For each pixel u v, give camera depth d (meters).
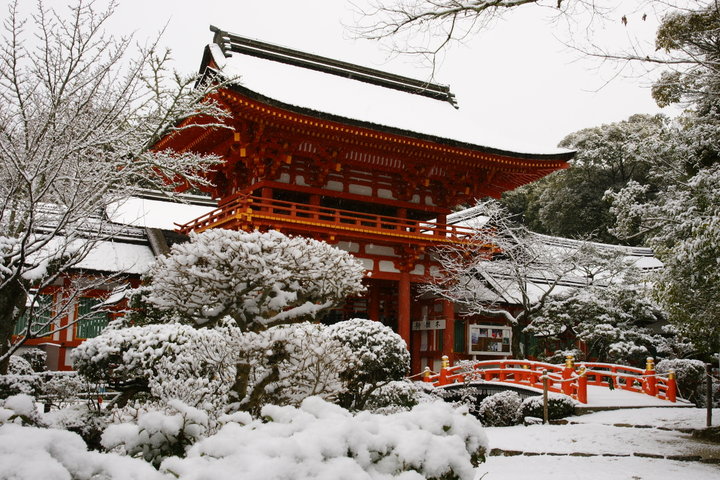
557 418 19.56
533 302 34.38
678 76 14.04
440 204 31.14
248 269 8.97
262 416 4.88
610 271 35.97
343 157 27.73
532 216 61.94
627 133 54.59
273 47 32.47
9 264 8.16
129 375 10.45
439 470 4.45
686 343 30.30
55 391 12.47
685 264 13.29
